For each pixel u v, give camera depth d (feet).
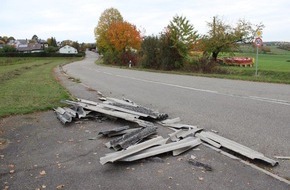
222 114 28.12
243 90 43.24
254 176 14.98
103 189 14.12
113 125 25.25
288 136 20.92
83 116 27.09
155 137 21.06
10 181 15.19
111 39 175.94
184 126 23.71
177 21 98.37
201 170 15.78
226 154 17.85
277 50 280.51
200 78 66.28
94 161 17.48
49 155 18.65
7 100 37.29
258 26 126.72
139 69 109.91
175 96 39.65
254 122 24.81
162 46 102.47
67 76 78.95
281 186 13.94
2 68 120.16
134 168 16.21
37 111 30.86
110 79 67.92
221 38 126.82
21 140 21.68
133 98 39.45
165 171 15.75
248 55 203.62
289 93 39.19
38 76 75.36
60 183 14.84
